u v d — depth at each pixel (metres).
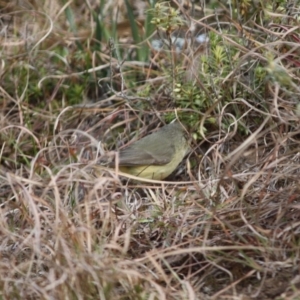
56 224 7.86
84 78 12.51
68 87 12.48
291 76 9.25
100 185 8.15
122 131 11.66
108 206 8.72
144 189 10.27
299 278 7.39
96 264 7.51
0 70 12.38
